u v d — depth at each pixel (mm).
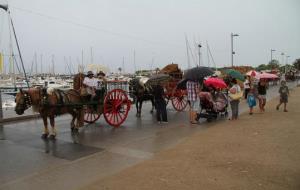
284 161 8133
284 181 6730
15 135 12344
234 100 15789
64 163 8719
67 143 11039
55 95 12062
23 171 8031
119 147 10516
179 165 7980
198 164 8016
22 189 6836
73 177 7562
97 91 13781
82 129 13641
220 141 10531
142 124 15016
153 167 7926
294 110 19141
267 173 7230
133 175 7371
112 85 15797
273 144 9938
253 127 13109
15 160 8977
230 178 6945
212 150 9352
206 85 16703
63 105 12250
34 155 9500
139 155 9516
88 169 8180
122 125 14719
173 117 17266
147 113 18750
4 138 11789
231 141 10477
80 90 13227
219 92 17000
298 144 9914
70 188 6855
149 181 6895
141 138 11891
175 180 6887
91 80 13445
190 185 6566
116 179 7145
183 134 12648
